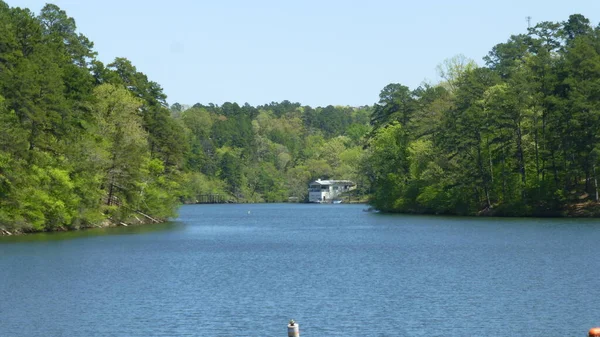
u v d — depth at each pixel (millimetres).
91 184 95062
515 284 46125
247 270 54906
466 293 43188
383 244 76188
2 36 88812
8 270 53938
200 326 35375
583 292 42875
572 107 108750
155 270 54688
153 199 115312
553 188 114688
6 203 81375
